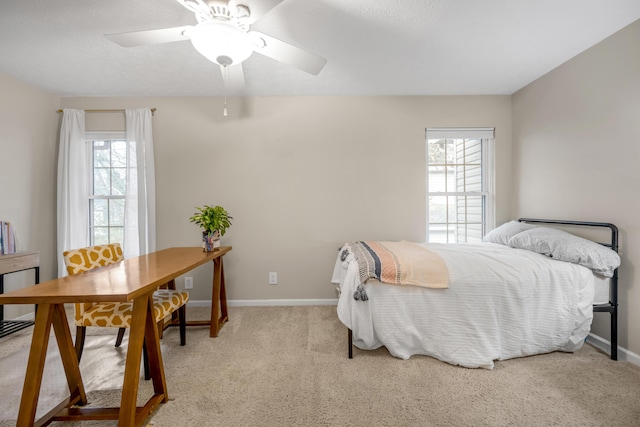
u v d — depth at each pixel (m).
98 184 3.28
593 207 2.25
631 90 1.97
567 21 1.94
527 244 2.33
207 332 2.50
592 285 2.00
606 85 2.14
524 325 1.96
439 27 1.99
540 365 1.94
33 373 1.26
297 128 3.22
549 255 2.13
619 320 2.06
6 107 2.70
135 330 1.35
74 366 1.53
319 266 3.23
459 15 1.87
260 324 2.67
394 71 2.64
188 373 1.86
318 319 2.79
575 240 2.10
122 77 2.73
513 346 1.96
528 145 2.95
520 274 1.98
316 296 3.23
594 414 1.49
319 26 1.97
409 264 2.01
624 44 2.01
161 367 1.57
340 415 1.49
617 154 2.07
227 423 1.43
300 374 1.85
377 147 3.23
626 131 2.01
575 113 2.40
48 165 3.08
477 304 1.96
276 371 1.88
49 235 3.11
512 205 3.21
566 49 2.29
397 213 3.24
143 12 1.82
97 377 1.85
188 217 3.20
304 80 2.82
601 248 2.01
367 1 1.73
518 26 1.99
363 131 3.22
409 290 2.01
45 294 1.21
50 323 1.30
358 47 2.24
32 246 2.94
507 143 3.22
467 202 3.35
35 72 2.63
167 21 1.92
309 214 3.23
